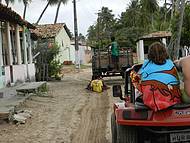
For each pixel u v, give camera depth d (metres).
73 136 10.22
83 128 11.18
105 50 26.45
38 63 31.03
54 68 31.58
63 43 60.72
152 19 59.34
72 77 34.94
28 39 29.56
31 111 13.90
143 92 6.55
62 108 15.01
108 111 14.08
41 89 20.73
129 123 6.61
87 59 74.62
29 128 11.22
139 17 64.88
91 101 17.25
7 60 22.92
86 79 31.81
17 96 16.69
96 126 11.38
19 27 27.19
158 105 6.40
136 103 6.75
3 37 22.92
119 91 8.41
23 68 25.44
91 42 74.75
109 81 26.81
